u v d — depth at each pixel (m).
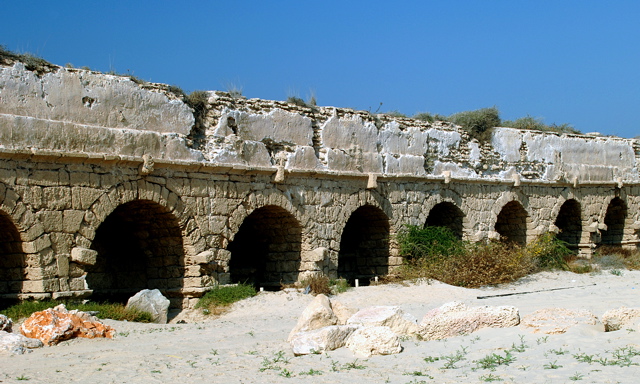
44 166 18.94
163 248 22.75
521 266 30.12
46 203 18.89
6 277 19.14
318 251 25.58
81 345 15.34
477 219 32.66
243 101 24.66
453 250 29.06
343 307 16.73
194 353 14.34
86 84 20.31
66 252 19.25
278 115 25.36
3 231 18.84
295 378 11.73
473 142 33.09
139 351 14.63
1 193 18.02
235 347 14.96
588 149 39.03
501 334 14.38
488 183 33.38
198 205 22.52
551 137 37.06
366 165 28.16
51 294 18.80
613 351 12.38
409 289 25.77
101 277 23.19
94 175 19.94
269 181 24.70
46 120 19.14
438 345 13.91
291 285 25.41
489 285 27.94
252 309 21.69
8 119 18.31
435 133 31.38
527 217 35.44
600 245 41.00
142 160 20.84
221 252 23.08
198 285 22.25
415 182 30.09
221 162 23.20
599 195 39.31
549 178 36.47
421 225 30.12
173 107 22.39
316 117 26.89
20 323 17.33
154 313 20.00
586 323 14.28
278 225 26.19
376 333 13.41
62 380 11.99
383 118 29.44
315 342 13.77
